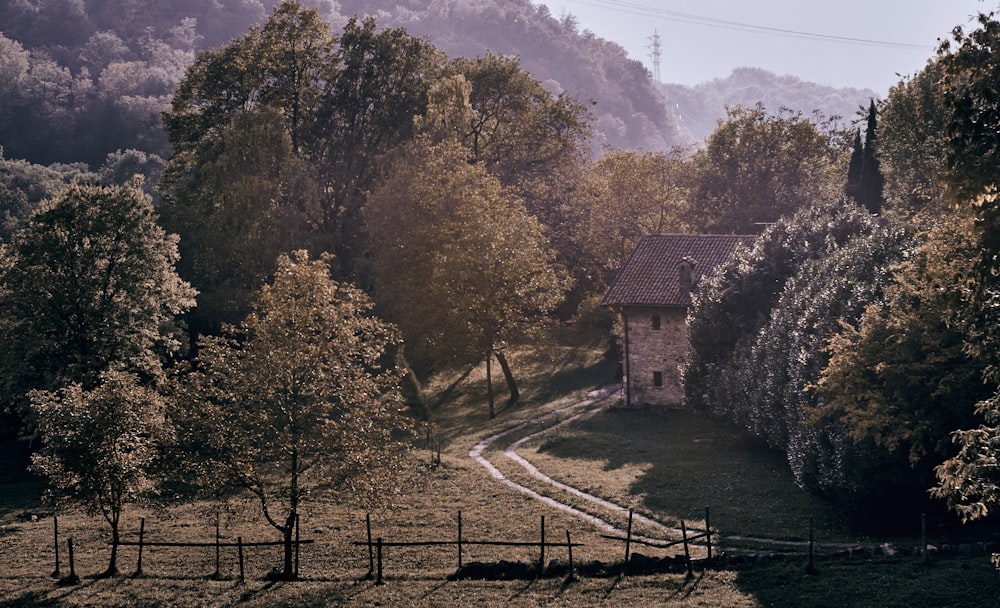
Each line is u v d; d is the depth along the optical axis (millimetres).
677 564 33844
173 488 49656
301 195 76250
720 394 54500
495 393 77812
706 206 100000
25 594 32406
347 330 35531
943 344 35719
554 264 90438
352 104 84750
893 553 32812
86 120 190750
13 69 197625
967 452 24453
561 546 35375
